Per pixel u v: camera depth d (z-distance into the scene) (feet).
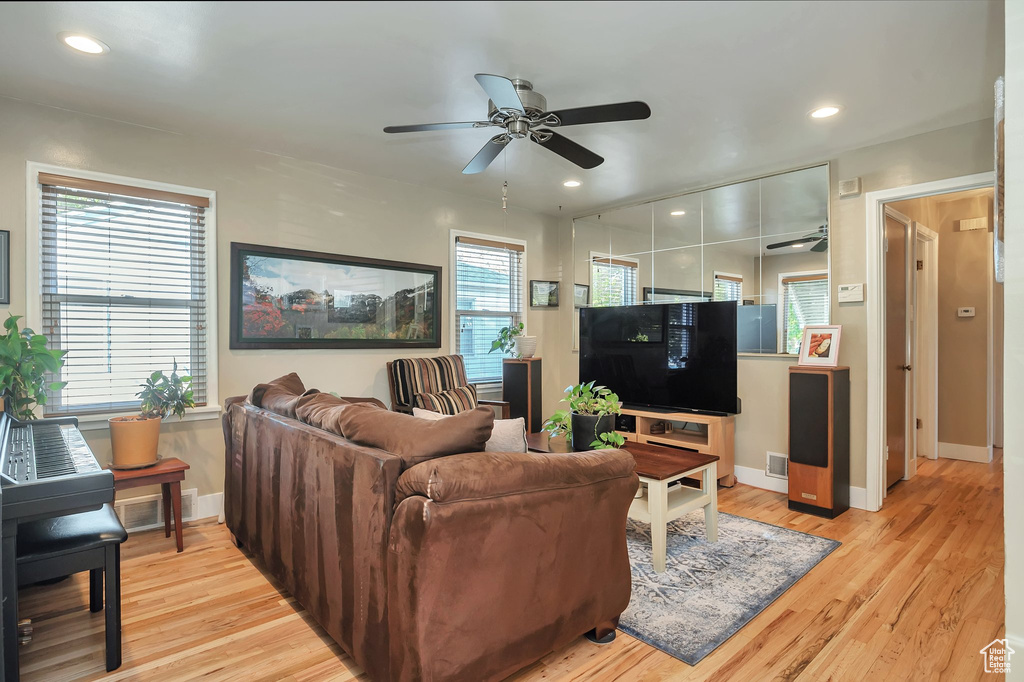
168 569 8.88
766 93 9.13
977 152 10.34
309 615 7.46
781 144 11.57
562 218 18.69
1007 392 4.58
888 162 11.44
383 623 5.30
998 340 17.21
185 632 7.00
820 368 11.52
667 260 15.47
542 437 11.68
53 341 9.78
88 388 10.15
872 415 11.73
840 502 11.60
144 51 7.73
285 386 9.31
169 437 10.92
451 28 7.15
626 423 15.21
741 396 13.98
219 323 11.54
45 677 6.04
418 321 14.92
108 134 10.16
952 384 16.46
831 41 7.51
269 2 6.55
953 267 16.38
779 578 8.50
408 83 8.76
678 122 10.37
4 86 8.82
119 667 6.24
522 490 5.45
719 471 13.30
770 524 10.97
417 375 14.14
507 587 5.45
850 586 8.23
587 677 6.06
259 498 8.39
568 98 9.30
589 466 6.12
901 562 9.08
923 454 16.57
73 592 8.09
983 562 9.07
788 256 13.01
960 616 7.35
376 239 14.01
